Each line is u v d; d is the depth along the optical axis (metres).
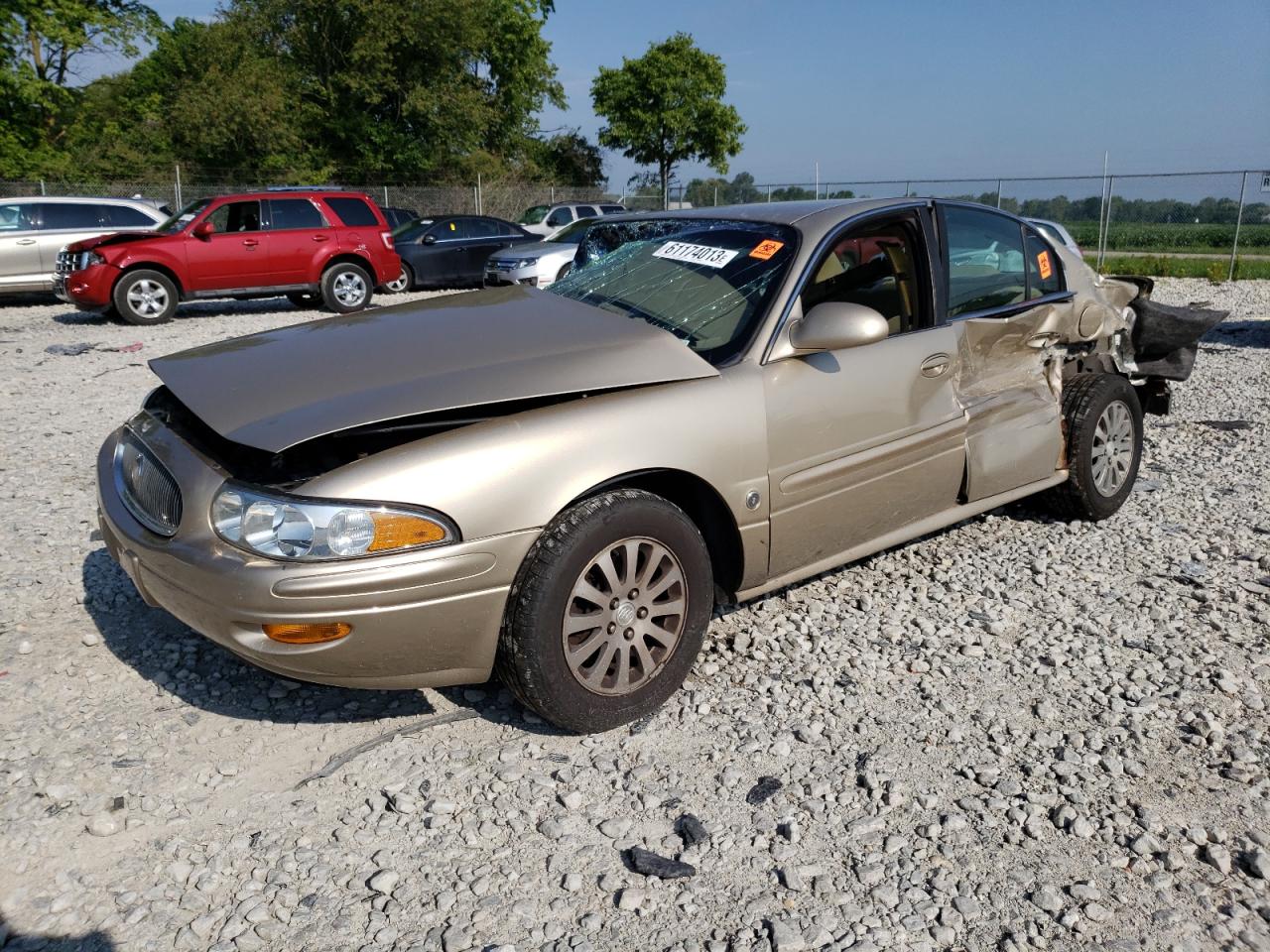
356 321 3.64
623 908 2.34
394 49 37.91
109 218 15.53
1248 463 6.12
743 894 2.40
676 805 2.74
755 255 3.67
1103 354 4.99
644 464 2.99
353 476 2.63
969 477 4.11
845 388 3.53
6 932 2.25
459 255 18.41
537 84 46.09
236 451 2.88
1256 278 20.80
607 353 3.18
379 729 3.12
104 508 3.21
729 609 3.96
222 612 2.66
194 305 16.12
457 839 2.60
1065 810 2.67
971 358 4.10
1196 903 2.38
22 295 16.33
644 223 4.38
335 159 37.47
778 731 3.11
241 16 36.41
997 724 3.15
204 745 3.01
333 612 2.61
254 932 2.26
